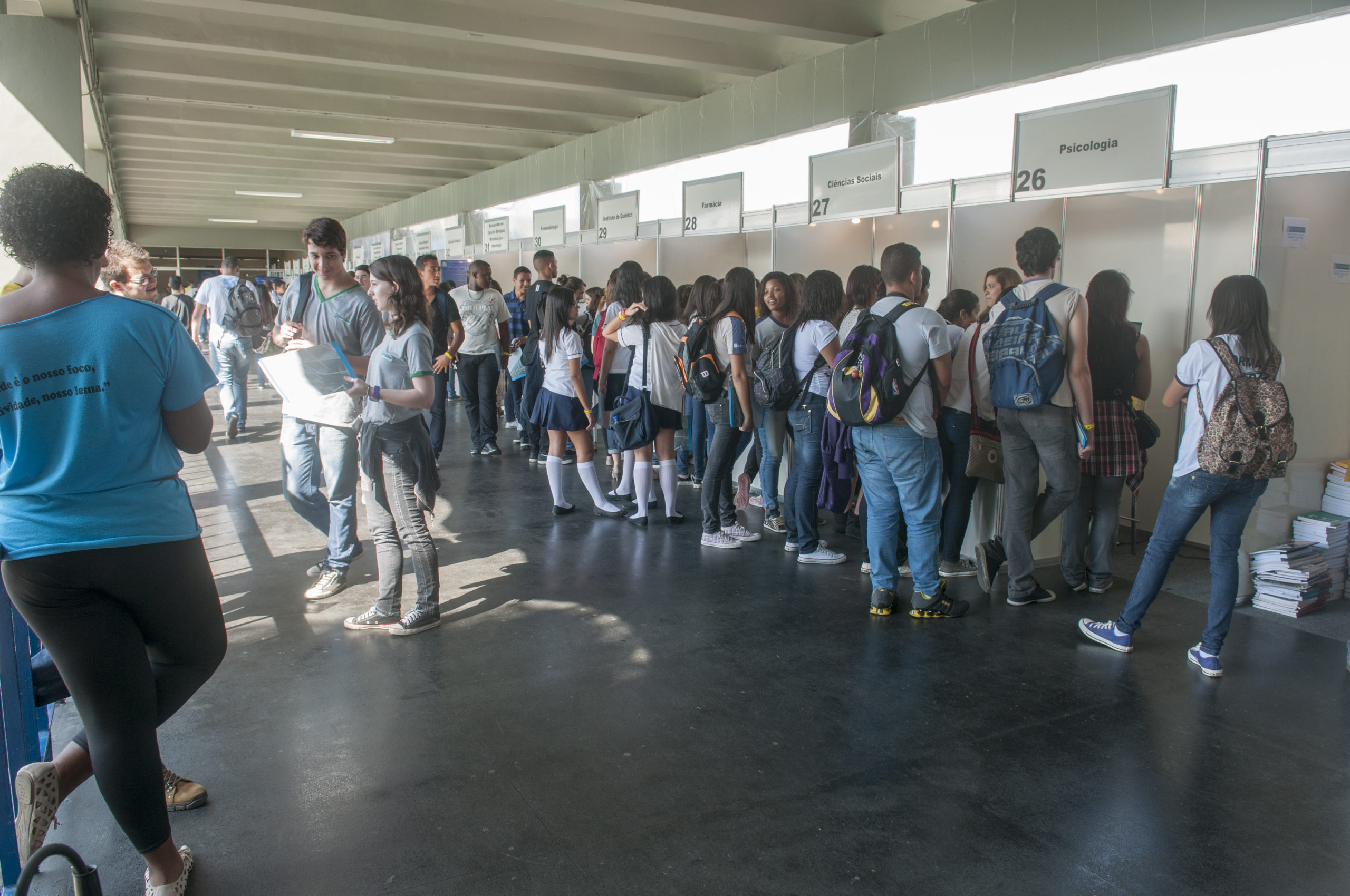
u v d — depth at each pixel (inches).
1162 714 109.7
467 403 288.8
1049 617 143.6
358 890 75.4
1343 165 128.5
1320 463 156.7
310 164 556.4
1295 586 145.0
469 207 602.2
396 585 135.9
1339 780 94.8
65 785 70.5
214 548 179.3
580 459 207.0
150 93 365.1
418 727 104.7
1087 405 135.8
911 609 145.3
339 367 120.3
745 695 114.0
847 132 284.8
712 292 179.0
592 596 152.2
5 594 72.2
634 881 76.9
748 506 219.8
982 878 77.7
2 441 61.2
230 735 102.4
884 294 156.7
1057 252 138.3
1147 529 201.0
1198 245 186.2
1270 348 113.3
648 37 295.0
